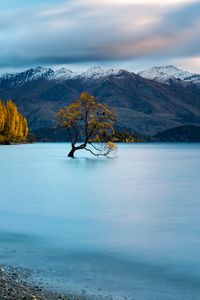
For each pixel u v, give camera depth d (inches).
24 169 2987.2
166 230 975.6
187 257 739.4
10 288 550.6
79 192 1752.0
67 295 543.5
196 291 569.9
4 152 5551.2
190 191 1796.3
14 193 1718.8
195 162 3998.5
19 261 701.3
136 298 542.6
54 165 3353.8
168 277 629.0
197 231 970.7
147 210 1288.1
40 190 1818.4
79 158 4303.6
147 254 759.7
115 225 1037.8
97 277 624.1
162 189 1866.4
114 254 757.3
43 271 646.5
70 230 971.9
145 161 4099.4
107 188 1904.5
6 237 893.8
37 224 1043.9
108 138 4001.0
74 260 713.0
